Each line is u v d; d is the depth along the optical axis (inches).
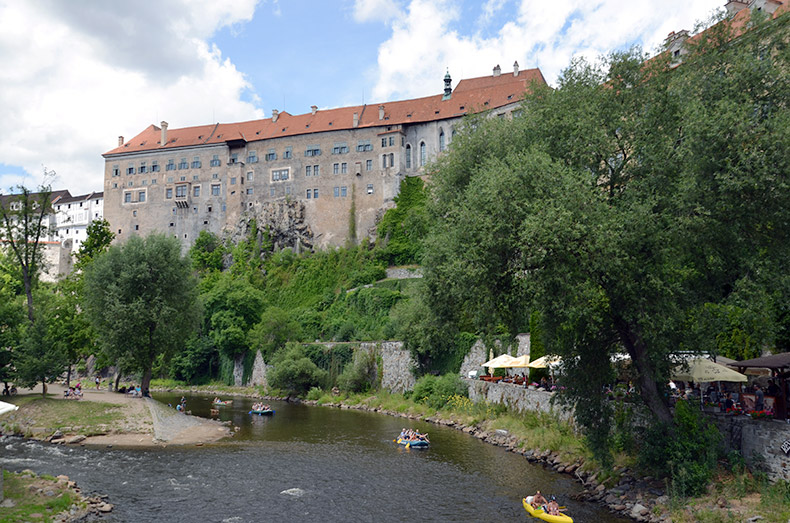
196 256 4805.6
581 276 908.0
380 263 4131.4
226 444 1596.9
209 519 935.0
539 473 1214.3
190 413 2331.4
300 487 1133.7
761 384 1211.9
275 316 3408.0
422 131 4421.8
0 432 1672.0
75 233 6171.3
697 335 954.7
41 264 2369.6
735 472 903.7
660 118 1016.9
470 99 4323.3
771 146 819.4
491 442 1571.1
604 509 962.1
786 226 893.8
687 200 905.5
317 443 1616.6
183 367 3678.6
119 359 2005.4
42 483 1023.6
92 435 1637.6
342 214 4547.2
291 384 2893.7
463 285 972.6
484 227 931.3
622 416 1106.1
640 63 1067.3
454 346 2325.3
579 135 1026.1
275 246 4690.0
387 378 2598.4
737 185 826.2
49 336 2231.8
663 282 920.9
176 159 5172.2
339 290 4190.5
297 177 4751.5
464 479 1183.6
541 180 940.0
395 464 1330.0
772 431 882.1
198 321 2234.3
